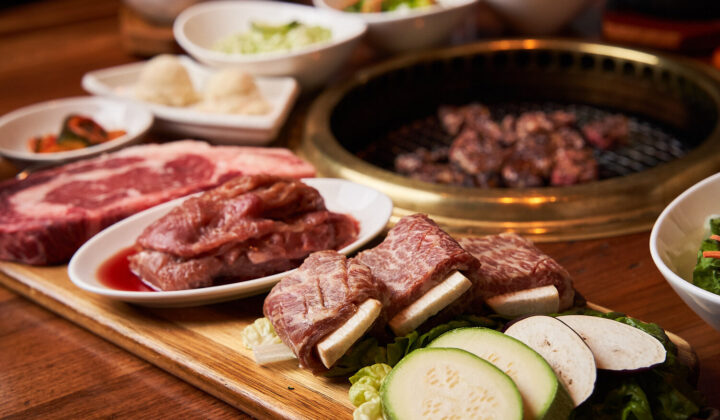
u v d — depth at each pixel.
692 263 0.62
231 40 1.02
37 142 0.89
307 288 0.62
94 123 0.90
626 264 0.72
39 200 0.77
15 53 1.27
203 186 0.78
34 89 1.12
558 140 0.90
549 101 1.05
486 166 0.88
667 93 0.95
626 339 0.58
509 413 0.54
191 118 0.89
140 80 0.97
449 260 0.61
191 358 0.65
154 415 0.63
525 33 1.11
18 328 0.72
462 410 0.55
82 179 0.80
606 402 0.57
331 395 0.61
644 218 0.75
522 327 0.59
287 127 0.93
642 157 0.91
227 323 0.67
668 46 1.02
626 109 1.00
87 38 1.30
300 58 0.94
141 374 0.67
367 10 1.06
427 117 1.05
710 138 0.81
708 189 0.62
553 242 0.74
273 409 0.60
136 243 0.69
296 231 0.69
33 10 1.47
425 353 0.57
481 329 0.58
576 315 0.61
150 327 0.68
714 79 0.90
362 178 0.80
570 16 1.08
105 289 0.67
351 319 0.60
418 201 0.78
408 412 0.55
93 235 0.75
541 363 0.56
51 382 0.67
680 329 0.65
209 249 0.67
